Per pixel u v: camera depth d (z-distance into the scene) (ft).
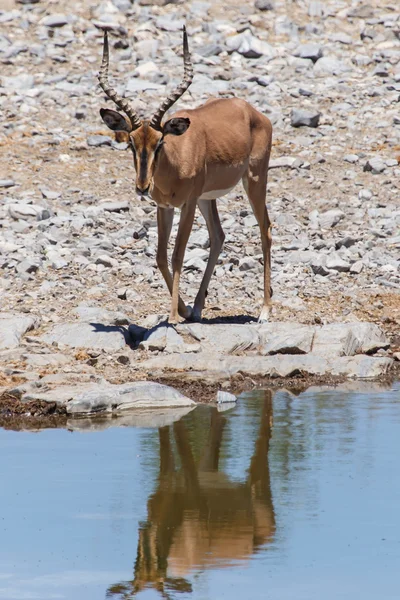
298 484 87.66
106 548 74.95
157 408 113.60
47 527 78.74
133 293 152.15
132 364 126.41
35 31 279.69
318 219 193.16
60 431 104.42
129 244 177.58
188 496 85.35
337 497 84.43
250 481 88.43
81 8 291.58
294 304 152.76
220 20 290.35
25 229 181.98
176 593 67.67
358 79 263.70
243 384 123.65
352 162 221.25
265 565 71.72
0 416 110.01
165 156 126.93
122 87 252.21
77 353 127.95
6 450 97.60
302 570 71.20
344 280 165.27
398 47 280.92
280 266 170.60
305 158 222.69
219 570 71.15
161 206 132.05
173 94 124.47
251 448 97.81
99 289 154.20
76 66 264.93
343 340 133.90
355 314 150.20
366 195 205.16
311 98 251.60
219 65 265.75
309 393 120.16
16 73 259.60
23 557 73.46
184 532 77.71
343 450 96.94
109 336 132.36
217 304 151.74
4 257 166.71
